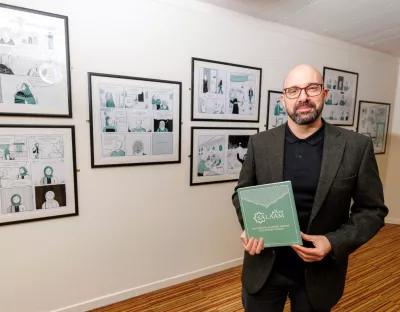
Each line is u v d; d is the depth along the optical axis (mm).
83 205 1849
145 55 1936
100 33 1766
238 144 2469
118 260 2020
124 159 1946
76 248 1857
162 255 2207
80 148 1794
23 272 1709
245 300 1244
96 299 1957
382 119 3604
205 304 2014
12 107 1567
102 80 1802
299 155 1079
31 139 1640
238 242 2609
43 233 1742
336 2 2061
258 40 2434
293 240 968
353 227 987
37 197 1692
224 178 2434
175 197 2211
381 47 3213
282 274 1136
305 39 2715
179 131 2143
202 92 2211
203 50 2168
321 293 1058
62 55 1664
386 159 3775
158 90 2010
